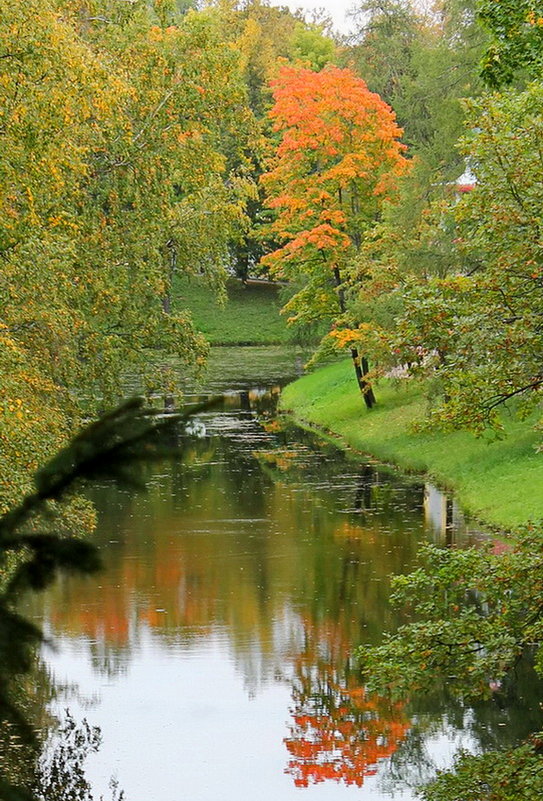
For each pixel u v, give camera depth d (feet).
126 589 94.84
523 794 47.03
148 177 118.83
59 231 104.06
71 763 60.75
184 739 65.10
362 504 125.59
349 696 72.02
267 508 125.29
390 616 86.48
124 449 14.05
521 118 59.62
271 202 187.21
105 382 111.55
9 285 84.43
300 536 111.34
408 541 107.24
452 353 56.70
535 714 68.39
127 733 65.82
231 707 70.08
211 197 130.52
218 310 337.72
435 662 54.70
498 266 55.47
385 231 158.40
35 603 91.45
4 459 62.80
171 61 119.03
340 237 183.83
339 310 188.55
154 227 121.39
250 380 248.52
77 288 105.91
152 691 72.69
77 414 91.97
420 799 57.00
